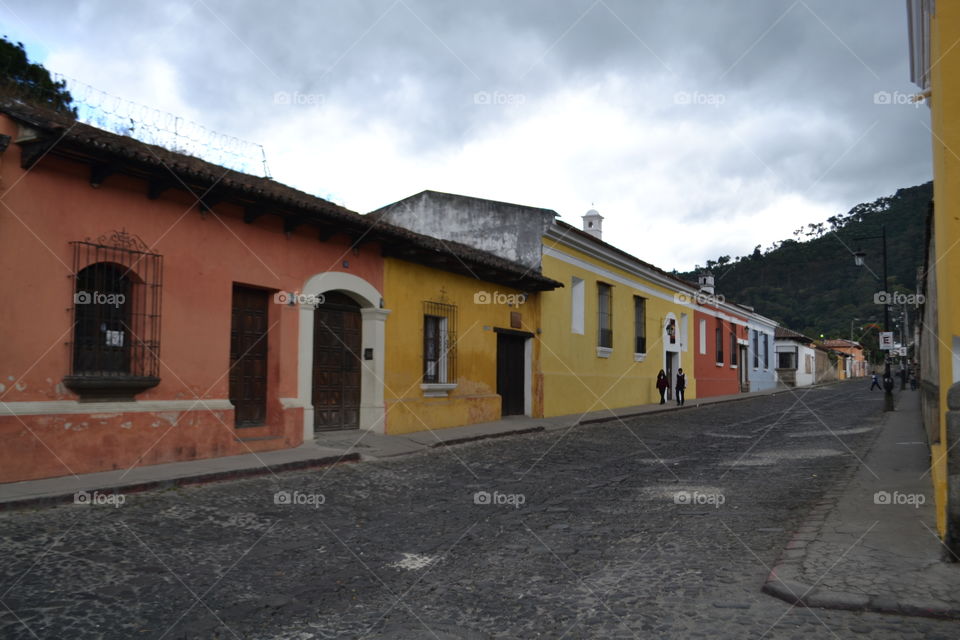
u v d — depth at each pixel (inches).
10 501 252.2
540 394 730.8
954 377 187.2
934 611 154.1
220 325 394.3
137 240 351.3
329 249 476.1
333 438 469.7
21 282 303.3
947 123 189.0
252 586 183.6
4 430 291.6
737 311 1480.1
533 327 732.7
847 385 1993.1
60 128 296.0
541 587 184.5
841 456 414.0
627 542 229.3
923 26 246.8
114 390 336.8
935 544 203.0
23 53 487.8
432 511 282.4
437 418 574.9
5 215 298.5
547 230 732.7
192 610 164.4
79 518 244.4
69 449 314.0
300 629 154.9
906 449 417.1
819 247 2726.4
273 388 434.3
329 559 211.2
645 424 706.8
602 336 891.4
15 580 176.2
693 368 1213.7
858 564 186.1
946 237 190.1
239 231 409.7
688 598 172.6
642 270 986.7
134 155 320.2
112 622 154.1
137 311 351.6
